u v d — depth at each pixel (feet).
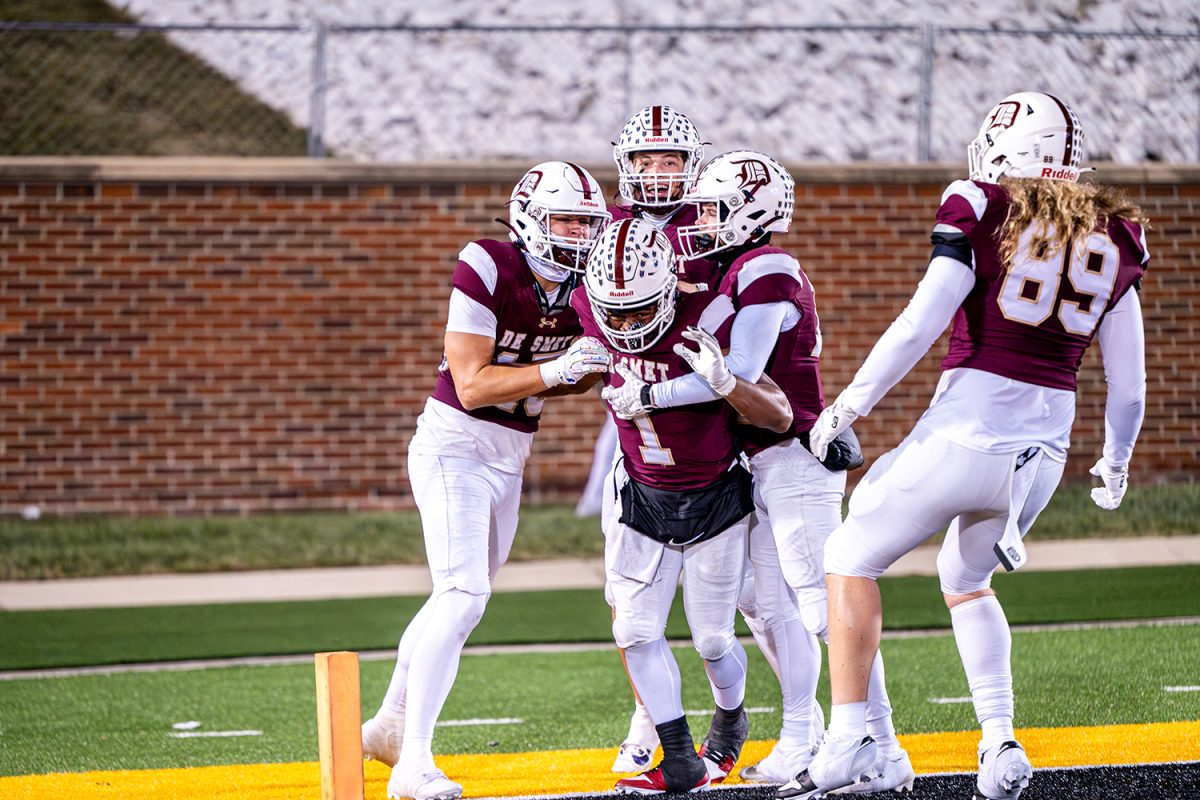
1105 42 169.89
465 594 50.57
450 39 176.76
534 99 170.91
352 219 131.95
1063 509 125.08
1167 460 134.92
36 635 89.66
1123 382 47.32
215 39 175.01
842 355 134.00
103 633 90.17
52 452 129.90
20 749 61.11
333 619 94.48
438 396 53.16
